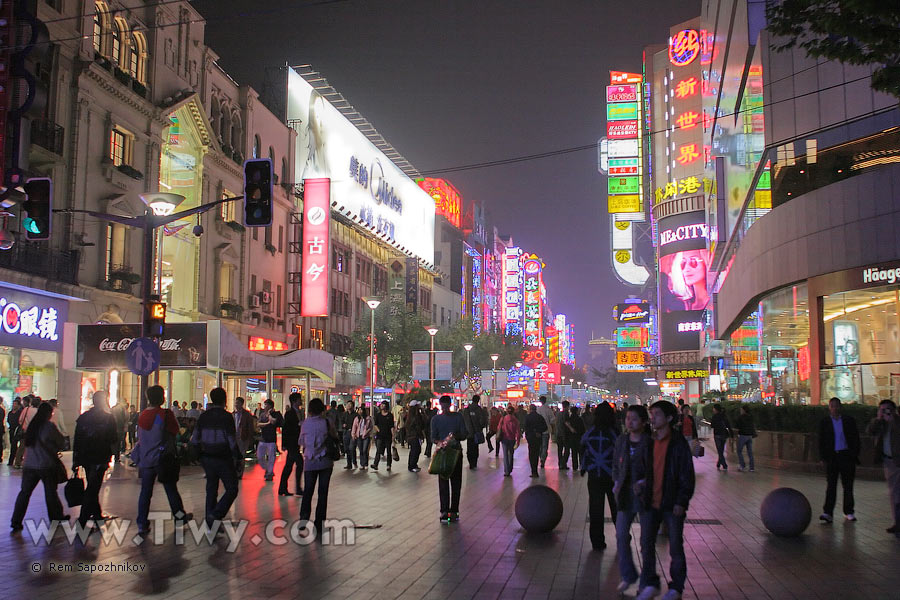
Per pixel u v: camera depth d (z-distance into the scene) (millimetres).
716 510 14742
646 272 101500
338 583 8422
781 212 30609
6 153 18125
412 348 59000
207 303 41156
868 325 26641
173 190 39469
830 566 9523
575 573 9070
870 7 8852
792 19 10234
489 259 126625
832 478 13133
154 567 9141
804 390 31109
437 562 9617
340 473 22484
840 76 28266
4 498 15211
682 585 7516
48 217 16875
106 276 32281
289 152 52438
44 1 28609
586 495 17297
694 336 87125
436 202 104688
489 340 79688
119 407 23641
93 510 11867
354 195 64438
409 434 23141
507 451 21984
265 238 48344
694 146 90438
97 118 31859
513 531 12047
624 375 154750
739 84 37438
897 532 11836
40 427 11453
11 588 8070
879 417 12484
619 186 101562
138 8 35469
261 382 45156
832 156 28391
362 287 67562
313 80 60438
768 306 35562
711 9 52406
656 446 7754
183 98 37562
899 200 25484
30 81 18531
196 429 11695
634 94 100938
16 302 27156
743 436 24016
